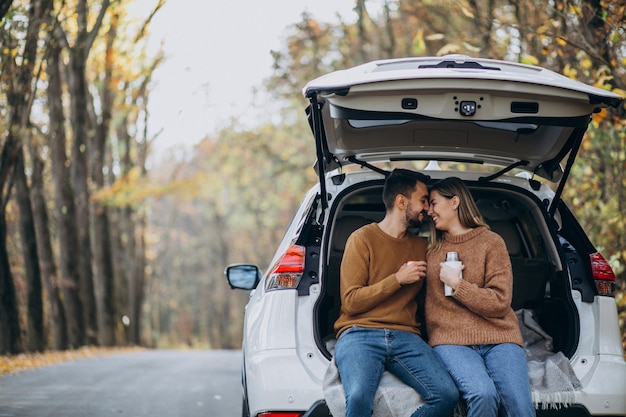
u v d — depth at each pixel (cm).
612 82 923
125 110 2989
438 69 468
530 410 458
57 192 2498
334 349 479
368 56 2470
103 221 3006
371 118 465
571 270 517
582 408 475
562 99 461
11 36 1596
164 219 8531
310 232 512
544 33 943
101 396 1034
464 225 493
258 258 7131
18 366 1512
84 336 2577
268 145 3797
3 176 1695
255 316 503
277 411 465
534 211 547
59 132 2434
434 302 488
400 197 493
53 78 2355
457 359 468
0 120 1661
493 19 1072
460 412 465
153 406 951
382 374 475
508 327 481
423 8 1811
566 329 509
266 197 5131
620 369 492
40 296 2105
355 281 484
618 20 895
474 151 540
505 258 487
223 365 1725
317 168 554
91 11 2328
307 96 470
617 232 959
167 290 8538
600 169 997
